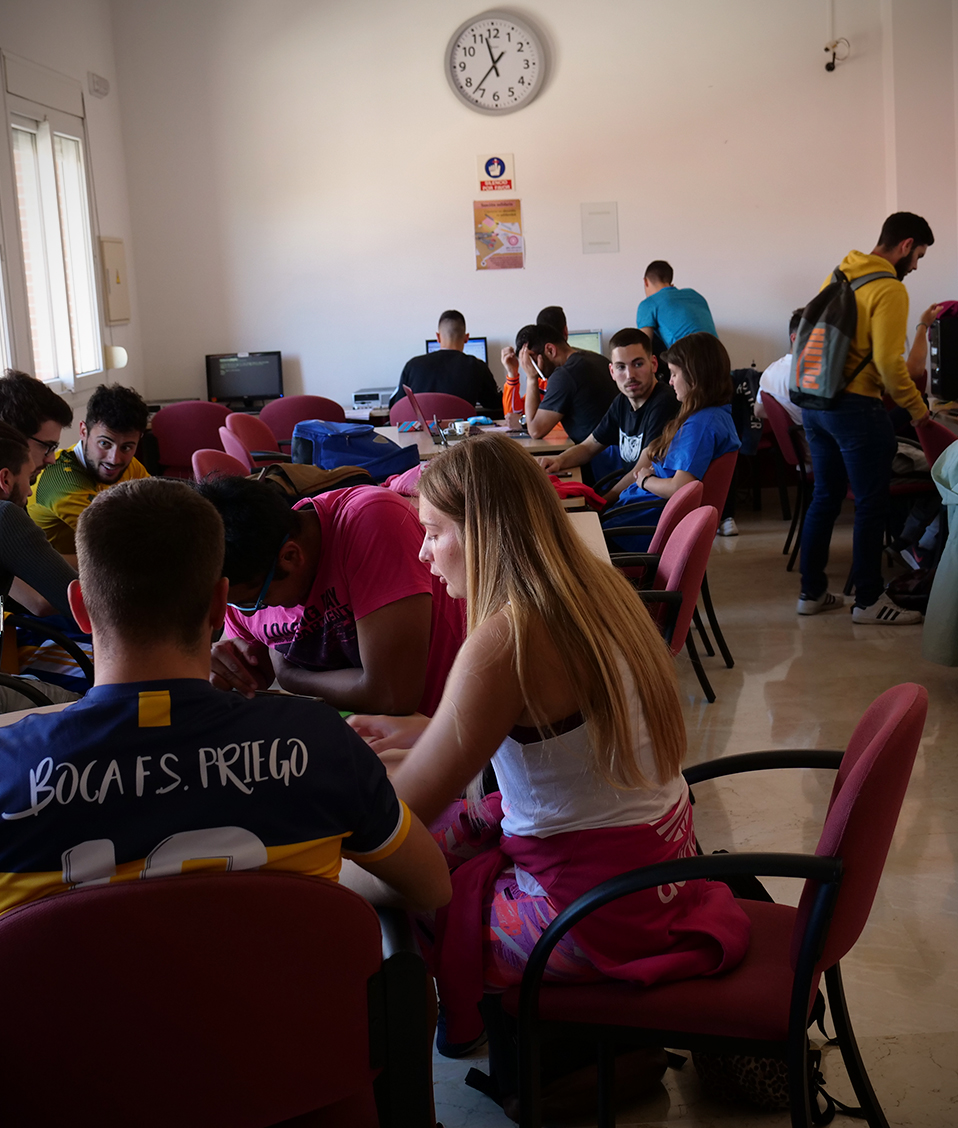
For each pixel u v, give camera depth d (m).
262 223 7.12
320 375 7.30
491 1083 1.71
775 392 5.23
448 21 6.87
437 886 1.16
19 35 5.38
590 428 4.81
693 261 7.08
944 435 4.08
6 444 2.45
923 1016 1.88
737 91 6.87
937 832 2.54
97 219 6.49
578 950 1.34
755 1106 1.65
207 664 1.03
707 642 3.96
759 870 1.20
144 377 7.30
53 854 0.93
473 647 1.30
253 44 6.92
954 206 6.75
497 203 7.06
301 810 0.99
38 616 2.65
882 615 4.19
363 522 1.90
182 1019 0.94
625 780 1.32
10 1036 0.92
